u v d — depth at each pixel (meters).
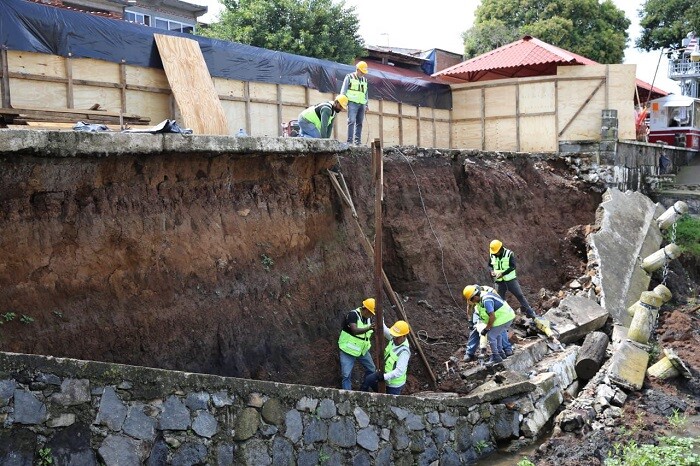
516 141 19.55
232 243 8.91
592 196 18.39
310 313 9.77
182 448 5.86
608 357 11.98
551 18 33.16
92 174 7.35
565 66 19.00
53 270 6.94
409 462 7.93
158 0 25.84
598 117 18.73
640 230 17.84
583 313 13.17
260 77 14.39
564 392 10.81
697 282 18.27
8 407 4.94
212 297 8.45
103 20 11.58
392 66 28.47
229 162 8.97
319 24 24.80
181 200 8.41
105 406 5.43
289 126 13.36
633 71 18.47
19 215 6.74
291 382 8.95
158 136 7.68
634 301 14.84
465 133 20.33
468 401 8.90
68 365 5.26
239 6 25.16
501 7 34.94
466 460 8.73
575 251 16.47
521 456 9.03
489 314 10.38
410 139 19.02
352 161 11.48
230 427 6.22
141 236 7.79
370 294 10.81
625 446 9.02
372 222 11.55
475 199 14.67
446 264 12.88
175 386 5.86
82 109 10.91
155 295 7.84
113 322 7.32
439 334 11.55
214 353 8.27
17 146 6.36
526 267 15.23
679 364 11.33
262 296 9.12
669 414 10.33
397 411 7.86
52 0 14.62
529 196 16.44
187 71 12.59
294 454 6.73
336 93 16.45
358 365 9.88
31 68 10.59
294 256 9.84
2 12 10.23
